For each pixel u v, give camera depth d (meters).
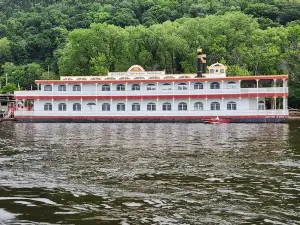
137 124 75.25
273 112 76.00
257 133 50.38
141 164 25.41
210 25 122.25
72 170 23.36
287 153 30.30
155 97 81.81
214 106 80.44
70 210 14.89
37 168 24.17
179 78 81.56
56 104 85.81
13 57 172.38
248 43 115.44
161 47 115.62
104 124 76.19
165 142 39.88
